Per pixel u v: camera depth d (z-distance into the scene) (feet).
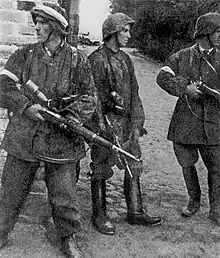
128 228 12.87
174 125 13.56
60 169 11.07
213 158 13.33
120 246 11.89
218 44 12.96
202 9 16.94
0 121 12.56
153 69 23.47
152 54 22.30
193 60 13.10
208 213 13.91
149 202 14.49
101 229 12.44
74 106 10.75
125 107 12.52
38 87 10.62
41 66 10.68
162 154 18.38
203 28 12.92
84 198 14.32
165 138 20.01
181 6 18.07
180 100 13.42
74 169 11.25
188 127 13.25
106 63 12.42
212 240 12.35
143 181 16.02
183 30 18.15
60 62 10.71
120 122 12.41
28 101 10.56
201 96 12.92
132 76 12.79
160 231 12.74
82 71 10.91
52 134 10.73
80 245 11.81
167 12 18.89
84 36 17.22
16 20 12.41
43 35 10.55
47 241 11.73
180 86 12.91
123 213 13.75
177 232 12.71
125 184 13.24
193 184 13.80
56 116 10.53
